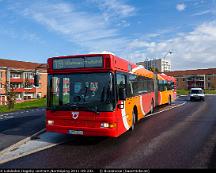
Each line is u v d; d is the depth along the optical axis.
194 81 119.62
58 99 9.26
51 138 10.43
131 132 11.44
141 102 14.02
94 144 9.27
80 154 7.96
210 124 13.63
